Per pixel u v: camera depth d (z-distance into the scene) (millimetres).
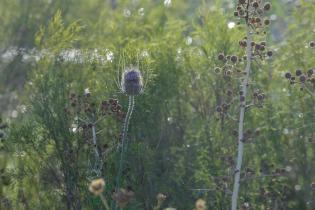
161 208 10820
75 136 10625
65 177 10641
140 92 9070
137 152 10594
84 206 10547
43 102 10805
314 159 11578
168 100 11367
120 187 10156
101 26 15703
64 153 10633
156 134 11234
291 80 9227
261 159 11180
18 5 18047
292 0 14781
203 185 10867
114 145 9984
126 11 15094
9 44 17203
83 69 11727
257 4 8938
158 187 10883
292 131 11656
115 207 9188
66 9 18641
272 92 11945
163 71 11328
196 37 12289
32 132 10773
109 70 10984
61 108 10742
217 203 10516
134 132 10812
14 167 10961
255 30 9086
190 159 11250
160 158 11273
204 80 11641
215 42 11703
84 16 18969
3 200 10578
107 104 9734
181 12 19672
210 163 10766
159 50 11656
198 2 20156
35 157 10852
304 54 12234
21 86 15844
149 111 10766
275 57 12500
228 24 11586
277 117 11516
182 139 11484
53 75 11367
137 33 14188
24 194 10820
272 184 11172
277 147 11352
